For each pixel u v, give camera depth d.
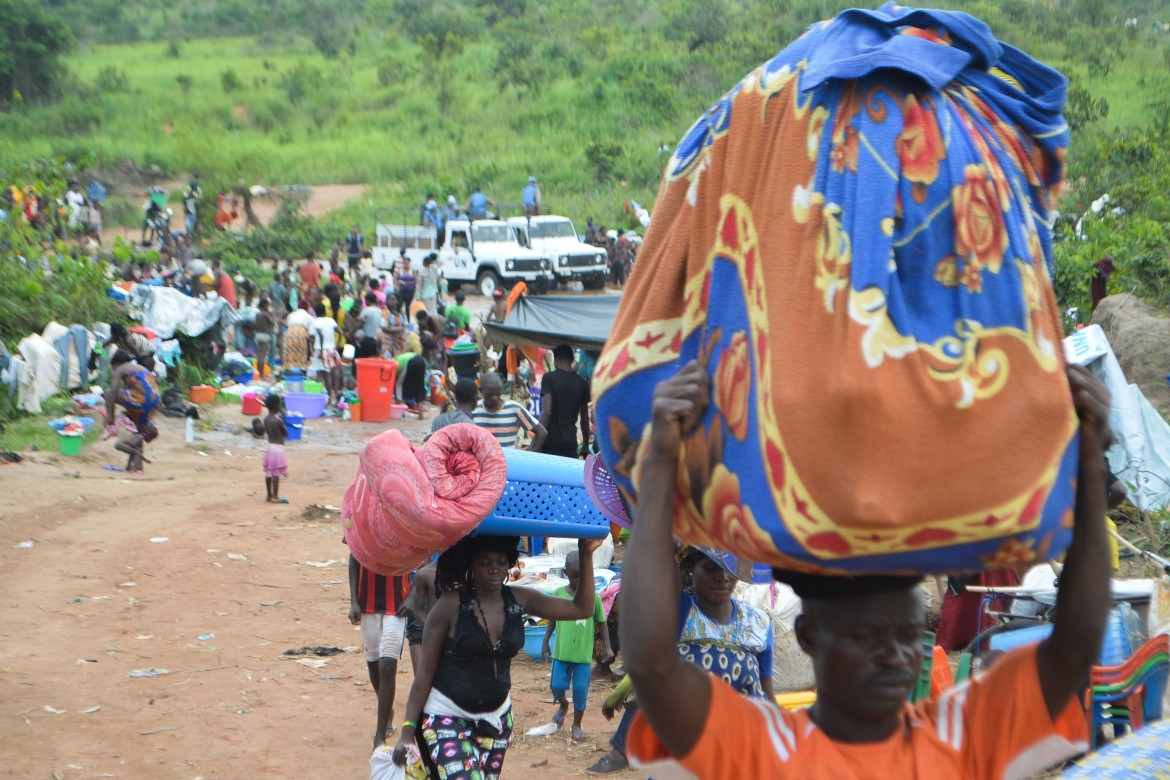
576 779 6.44
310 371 23.67
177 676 8.23
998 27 52.31
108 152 50.62
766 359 1.85
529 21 72.44
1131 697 5.41
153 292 22.86
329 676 8.36
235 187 45.50
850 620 2.06
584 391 11.09
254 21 83.44
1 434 17.08
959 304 1.83
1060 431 1.83
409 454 4.76
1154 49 52.66
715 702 2.06
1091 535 2.03
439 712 4.83
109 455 16.61
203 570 11.20
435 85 63.03
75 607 9.84
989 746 2.15
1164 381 12.34
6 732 7.02
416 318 27.11
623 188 47.25
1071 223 21.00
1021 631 6.41
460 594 4.87
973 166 1.88
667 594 1.96
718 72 58.47
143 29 86.00
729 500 1.91
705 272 2.04
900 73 1.91
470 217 42.28
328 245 41.78
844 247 1.83
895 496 1.75
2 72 58.97
